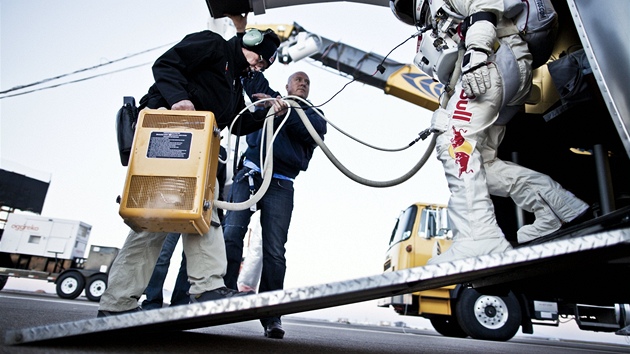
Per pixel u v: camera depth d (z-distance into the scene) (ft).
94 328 3.26
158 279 8.98
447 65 6.66
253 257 12.25
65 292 27.12
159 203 4.63
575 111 7.04
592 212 7.86
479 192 5.73
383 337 11.30
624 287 6.41
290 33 26.96
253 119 6.98
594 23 4.83
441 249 18.97
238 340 5.67
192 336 5.63
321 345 6.04
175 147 4.78
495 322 17.06
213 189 5.19
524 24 6.23
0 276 31.45
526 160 8.73
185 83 5.35
